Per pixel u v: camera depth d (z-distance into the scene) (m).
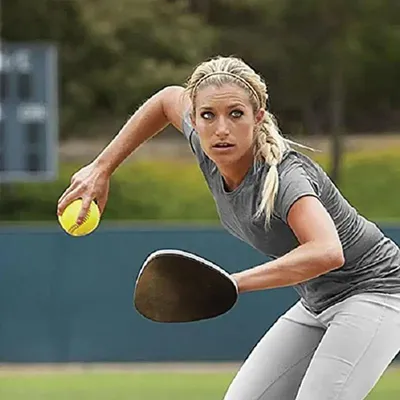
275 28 73.06
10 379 24.91
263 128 8.57
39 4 64.50
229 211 9.00
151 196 65.25
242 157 8.57
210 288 7.64
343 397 8.90
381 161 72.25
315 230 7.91
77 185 9.99
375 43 74.62
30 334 27.62
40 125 42.69
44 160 42.69
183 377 24.95
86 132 69.31
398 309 9.11
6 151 42.50
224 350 27.66
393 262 9.30
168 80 65.56
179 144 73.50
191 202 64.50
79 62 66.00
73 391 22.77
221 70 8.34
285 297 27.56
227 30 73.31
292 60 73.12
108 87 65.94
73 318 27.64
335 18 71.19
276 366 9.69
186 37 67.50
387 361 9.08
